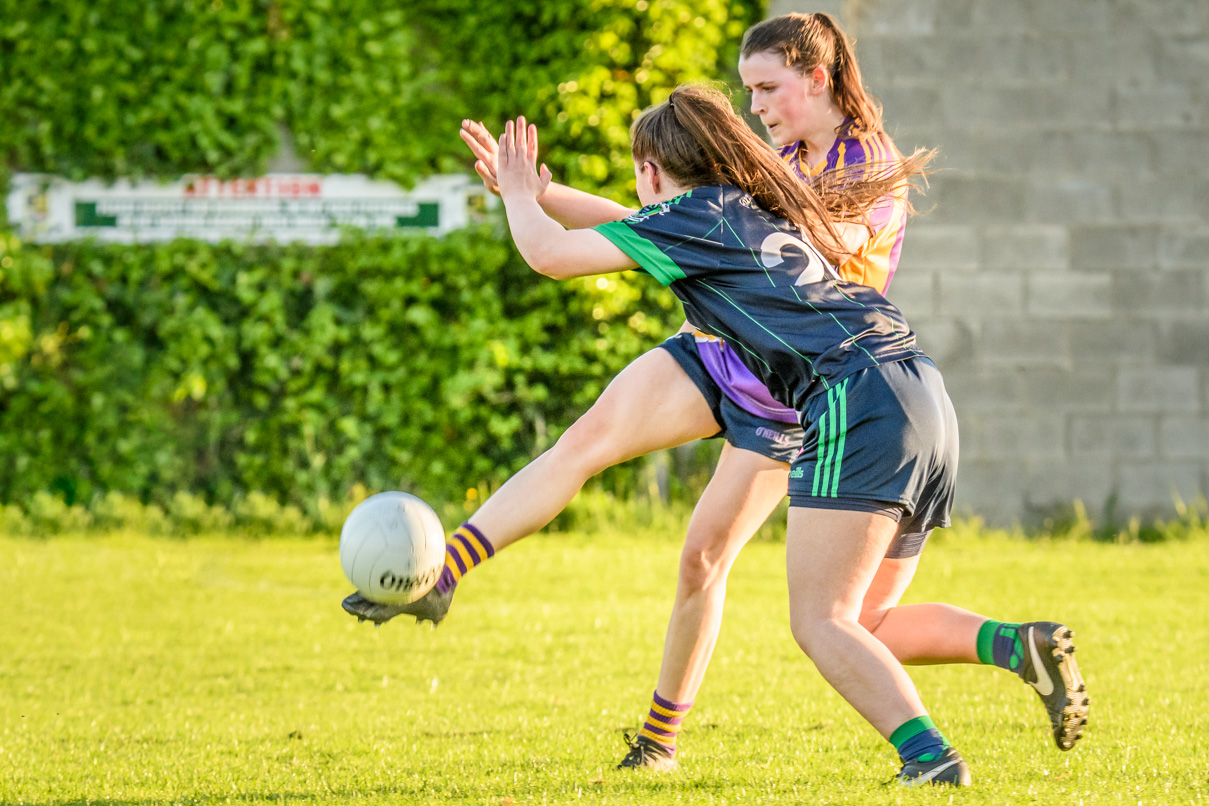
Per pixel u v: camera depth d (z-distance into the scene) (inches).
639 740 466.3
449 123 1233.4
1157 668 660.7
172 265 1215.6
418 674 674.8
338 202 1232.8
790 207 412.8
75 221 1222.3
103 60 1205.7
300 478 1221.1
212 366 1223.5
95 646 745.6
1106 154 1225.4
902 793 355.6
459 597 915.4
